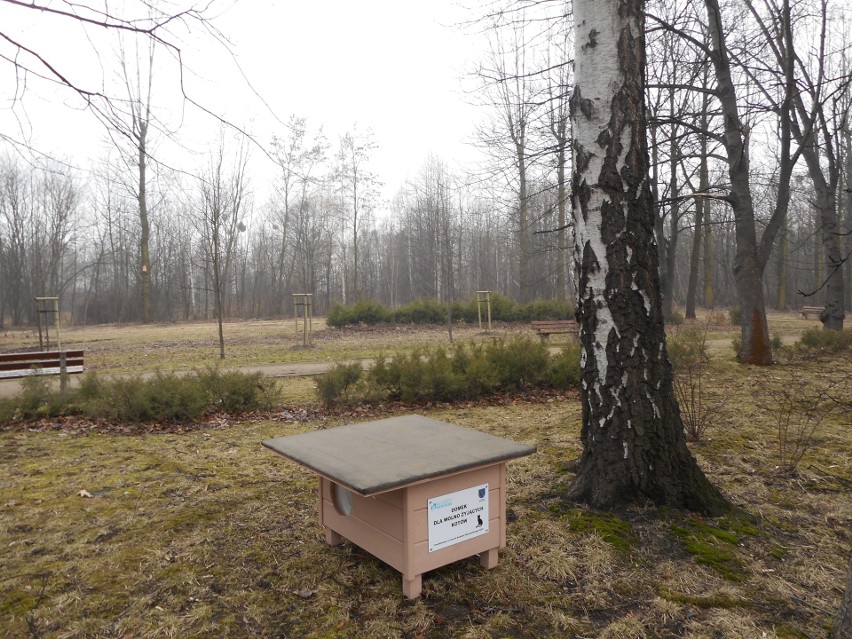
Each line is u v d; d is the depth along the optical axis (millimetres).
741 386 8945
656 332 4008
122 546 3607
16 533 3840
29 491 4676
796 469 4957
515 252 40938
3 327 35562
